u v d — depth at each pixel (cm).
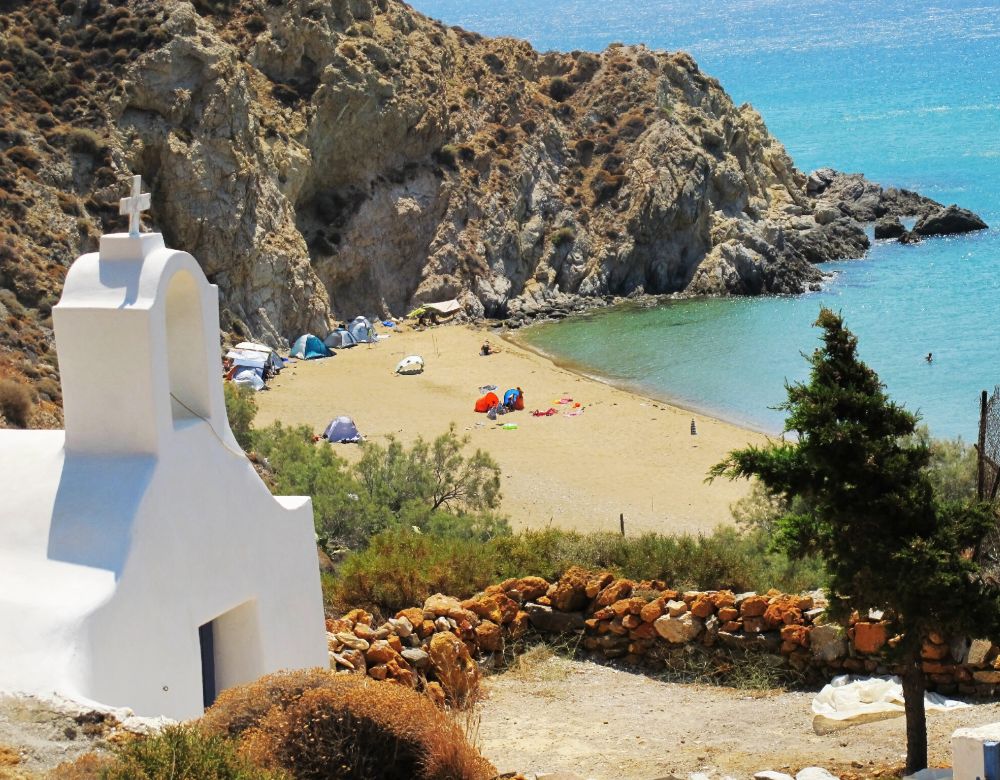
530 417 6322
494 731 1381
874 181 12950
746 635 1559
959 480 3041
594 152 9825
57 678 956
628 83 10194
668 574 1820
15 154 7081
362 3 9181
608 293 9225
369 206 8688
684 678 1566
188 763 839
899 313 8169
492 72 9950
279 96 8456
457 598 1670
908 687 1199
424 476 4103
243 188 7756
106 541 1047
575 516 4825
